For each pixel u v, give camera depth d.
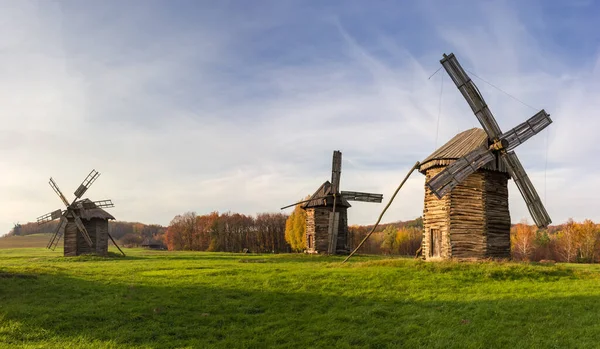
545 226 31.16
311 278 26.09
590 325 16.97
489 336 15.97
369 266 30.70
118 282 25.09
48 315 17.80
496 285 24.48
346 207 58.38
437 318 18.23
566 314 18.55
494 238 32.25
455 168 30.48
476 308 19.66
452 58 31.33
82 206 58.28
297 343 15.88
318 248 56.25
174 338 16.28
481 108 31.08
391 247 139.12
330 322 18.11
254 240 138.88
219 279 26.23
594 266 41.28
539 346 14.88
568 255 92.31
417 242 138.88
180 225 149.25
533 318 18.05
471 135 34.75
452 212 31.89
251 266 34.41
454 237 31.62
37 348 14.69
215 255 59.81
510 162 31.00
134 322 17.69
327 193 56.12
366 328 17.44
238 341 16.03
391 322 18.06
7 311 18.00
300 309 20.14
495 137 31.03
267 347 15.60
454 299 21.33
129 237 177.88
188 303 20.41
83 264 40.00
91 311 18.59
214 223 142.38
